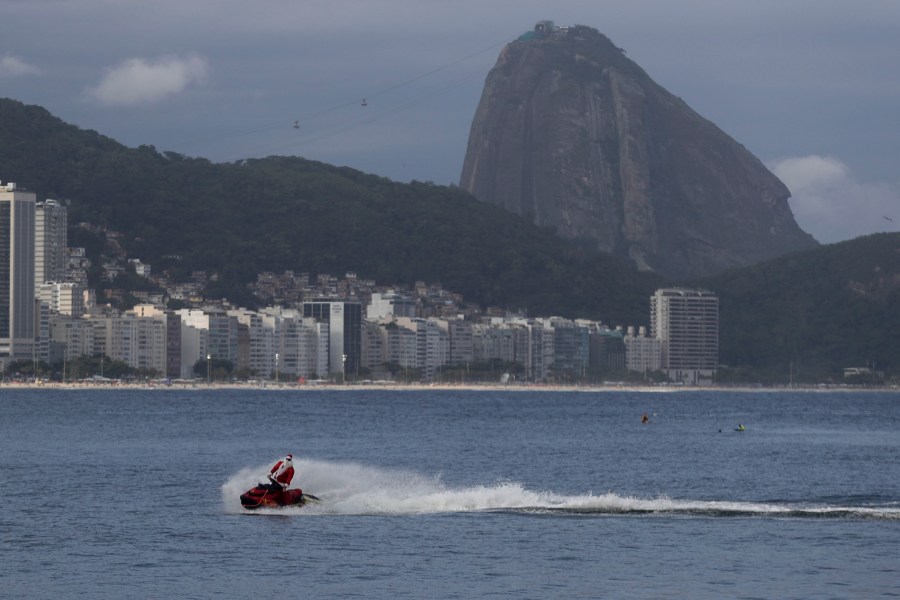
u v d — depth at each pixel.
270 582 183.00
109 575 187.38
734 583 183.12
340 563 195.00
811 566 193.88
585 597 175.25
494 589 179.50
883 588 180.38
